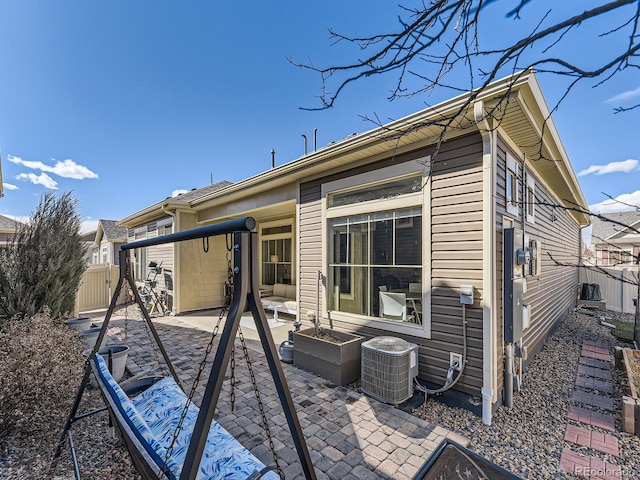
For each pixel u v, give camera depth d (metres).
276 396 3.52
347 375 3.86
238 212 7.25
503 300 3.43
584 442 2.80
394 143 3.73
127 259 2.92
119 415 1.99
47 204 5.36
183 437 2.09
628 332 6.88
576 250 11.20
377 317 4.16
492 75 1.41
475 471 1.78
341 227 4.71
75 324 5.23
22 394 2.69
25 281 4.87
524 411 3.36
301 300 5.30
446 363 3.41
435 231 3.55
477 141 3.23
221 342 1.34
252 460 1.74
